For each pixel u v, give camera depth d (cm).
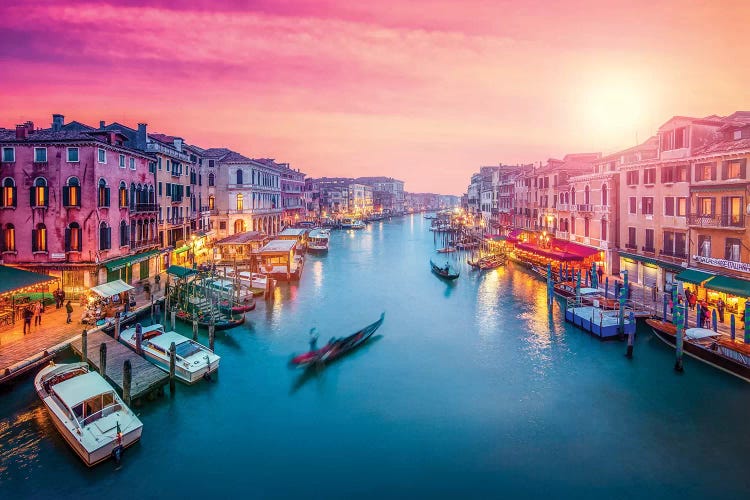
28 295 2559
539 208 5306
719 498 1275
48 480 1343
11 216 2759
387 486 1339
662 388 1894
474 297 3653
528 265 4909
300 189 10088
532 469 1407
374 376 2086
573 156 5400
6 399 1750
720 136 2711
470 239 7275
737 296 2312
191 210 4688
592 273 3231
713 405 1752
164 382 1844
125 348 2133
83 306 2738
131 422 1509
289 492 1315
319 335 2662
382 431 1627
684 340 2155
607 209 3728
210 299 2939
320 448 1526
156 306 2864
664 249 3053
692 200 2744
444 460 1458
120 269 3105
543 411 1744
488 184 9162
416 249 7244
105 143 2848
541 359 2241
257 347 2445
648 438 1557
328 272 4981
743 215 2392
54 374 1747
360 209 15025
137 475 1378
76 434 1427
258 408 1789
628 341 2238
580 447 1514
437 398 1867
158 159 3806
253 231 5681
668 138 2975
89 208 2781
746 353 1889
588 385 1945
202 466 1427
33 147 2744
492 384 1983
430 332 2731
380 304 3450
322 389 1955
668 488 1316
